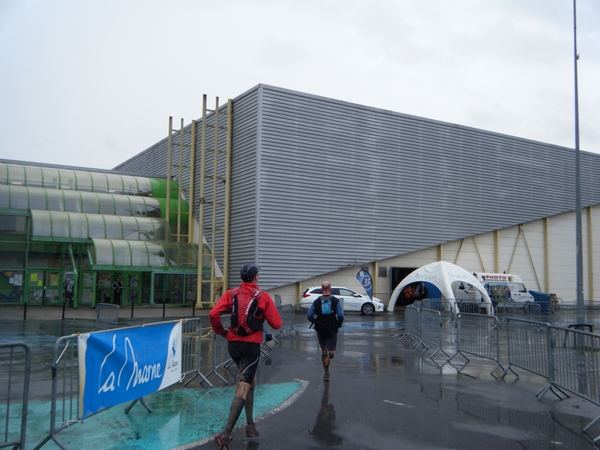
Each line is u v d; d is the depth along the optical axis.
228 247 28.06
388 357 12.73
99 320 18.11
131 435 6.30
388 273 30.75
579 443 6.26
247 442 6.06
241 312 6.08
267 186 26.41
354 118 29.52
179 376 8.18
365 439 6.23
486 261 34.16
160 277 29.44
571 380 7.99
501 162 34.81
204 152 27.72
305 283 27.83
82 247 29.11
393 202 30.45
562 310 22.78
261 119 26.44
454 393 8.83
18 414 7.10
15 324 19.20
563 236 37.62
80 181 32.47
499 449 5.99
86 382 5.66
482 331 11.41
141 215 31.95
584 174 38.62
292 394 8.53
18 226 28.12
